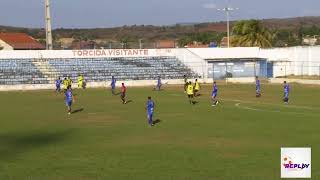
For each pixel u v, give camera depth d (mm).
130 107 48812
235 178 21234
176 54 88562
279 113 42656
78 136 32375
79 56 84125
